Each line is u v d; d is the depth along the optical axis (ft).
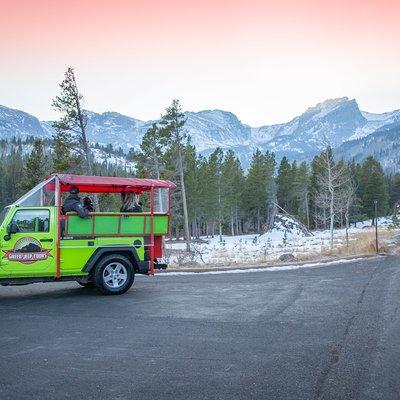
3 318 28.07
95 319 27.76
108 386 17.10
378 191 282.56
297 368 18.97
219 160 274.98
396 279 43.37
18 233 33.91
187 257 75.56
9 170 374.43
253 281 43.60
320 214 289.94
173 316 28.58
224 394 16.34
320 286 40.22
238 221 316.81
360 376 18.04
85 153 108.27
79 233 35.37
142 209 41.27
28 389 16.85
